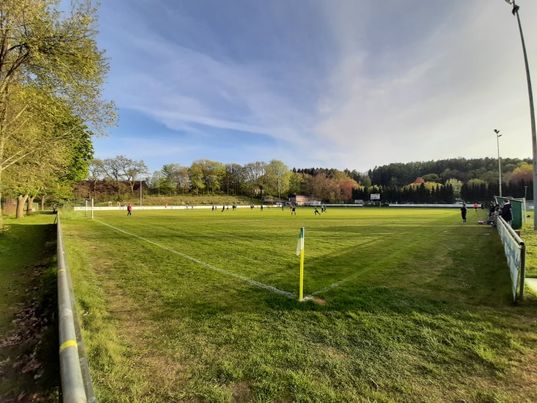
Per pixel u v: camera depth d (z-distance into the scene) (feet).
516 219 58.65
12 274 27.17
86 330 14.89
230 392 10.29
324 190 405.80
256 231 61.31
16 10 38.37
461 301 19.22
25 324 16.05
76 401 7.64
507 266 28.53
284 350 13.12
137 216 124.16
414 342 13.84
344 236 52.80
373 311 17.53
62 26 43.52
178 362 12.19
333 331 14.97
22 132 50.08
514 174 349.41
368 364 12.01
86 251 37.52
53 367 12.00
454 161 480.23
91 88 49.49
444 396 10.09
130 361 12.24
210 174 412.36
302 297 19.65
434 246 41.06
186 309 18.01
